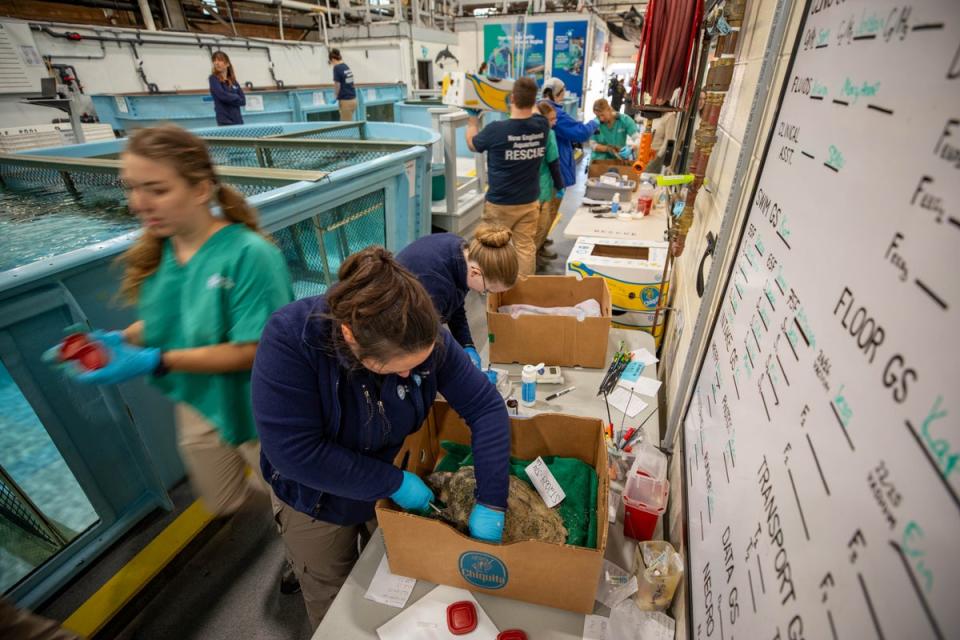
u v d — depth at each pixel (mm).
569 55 8719
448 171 3596
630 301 2045
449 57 7930
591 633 810
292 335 708
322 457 759
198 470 1319
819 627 354
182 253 1045
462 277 1367
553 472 1092
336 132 3918
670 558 859
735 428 657
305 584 1106
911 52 337
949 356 260
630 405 1388
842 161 440
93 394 1380
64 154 3098
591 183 3160
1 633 568
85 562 1483
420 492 894
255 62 5805
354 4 7656
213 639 1392
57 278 1191
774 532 469
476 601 863
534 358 1591
